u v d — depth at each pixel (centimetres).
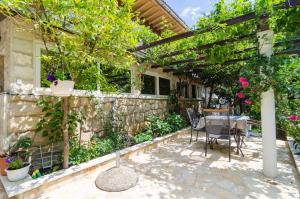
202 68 629
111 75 426
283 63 256
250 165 307
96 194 219
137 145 385
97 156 318
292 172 277
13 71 269
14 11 227
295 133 318
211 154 370
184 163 320
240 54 397
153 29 649
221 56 358
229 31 301
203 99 1024
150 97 577
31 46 291
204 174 272
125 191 225
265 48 262
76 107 349
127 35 251
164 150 402
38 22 203
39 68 299
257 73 263
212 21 287
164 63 495
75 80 258
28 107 283
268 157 262
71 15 219
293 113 312
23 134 276
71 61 227
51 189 227
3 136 259
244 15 254
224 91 940
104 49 252
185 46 385
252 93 266
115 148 366
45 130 290
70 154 286
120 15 235
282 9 212
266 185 236
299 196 210
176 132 532
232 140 488
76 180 256
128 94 486
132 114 498
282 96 286
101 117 400
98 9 215
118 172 254
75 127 326
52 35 223
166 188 232
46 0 190
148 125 506
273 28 233
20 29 247
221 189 227
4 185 210
